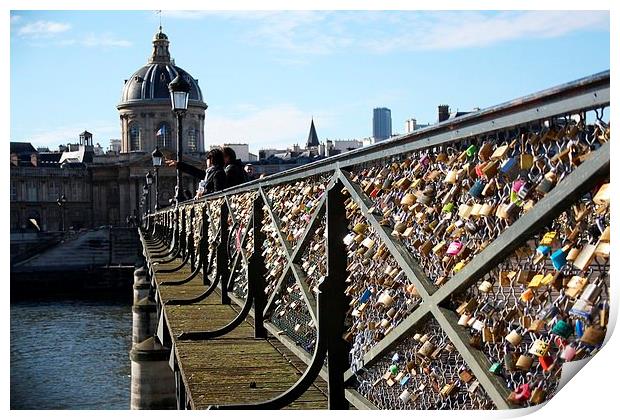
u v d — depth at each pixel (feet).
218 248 32.24
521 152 8.80
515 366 9.02
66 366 119.55
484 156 9.48
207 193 44.86
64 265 300.40
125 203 436.76
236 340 22.72
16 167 429.38
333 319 15.34
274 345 21.79
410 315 11.53
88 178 441.68
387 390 13.42
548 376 8.59
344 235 15.37
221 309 29.12
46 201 435.53
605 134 7.41
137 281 99.14
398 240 12.13
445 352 11.36
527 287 8.71
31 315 209.97
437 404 11.54
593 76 7.18
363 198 13.76
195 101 449.06
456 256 10.37
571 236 7.98
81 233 311.88
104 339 157.79
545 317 8.34
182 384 20.81
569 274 8.25
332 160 15.55
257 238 24.20
